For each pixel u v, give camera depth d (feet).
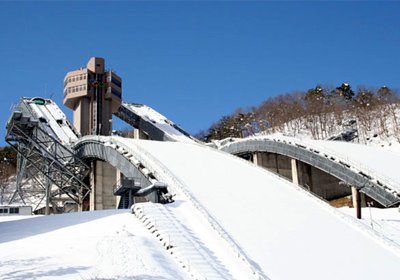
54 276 58.65
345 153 198.70
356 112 377.09
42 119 265.34
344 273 83.56
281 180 142.92
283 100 473.67
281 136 222.28
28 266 63.41
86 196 222.07
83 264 64.95
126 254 71.36
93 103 323.57
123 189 119.96
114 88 332.39
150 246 79.46
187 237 87.35
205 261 76.64
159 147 179.63
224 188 130.62
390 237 109.70
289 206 119.65
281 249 91.61
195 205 110.01
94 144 198.18
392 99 372.38
